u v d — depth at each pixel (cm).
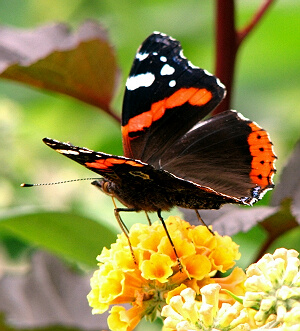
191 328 42
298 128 61
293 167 48
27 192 58
